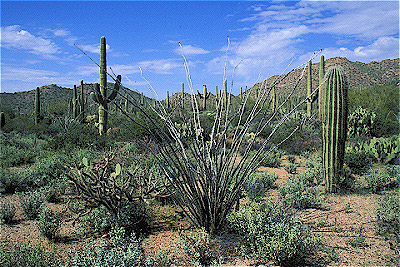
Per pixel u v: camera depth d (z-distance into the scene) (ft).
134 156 28.19
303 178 26.50
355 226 17.11
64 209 18.85
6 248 15.12
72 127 57.21
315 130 53.31
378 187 24.45
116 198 16.96
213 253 14.02
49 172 27.27
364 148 38.65
